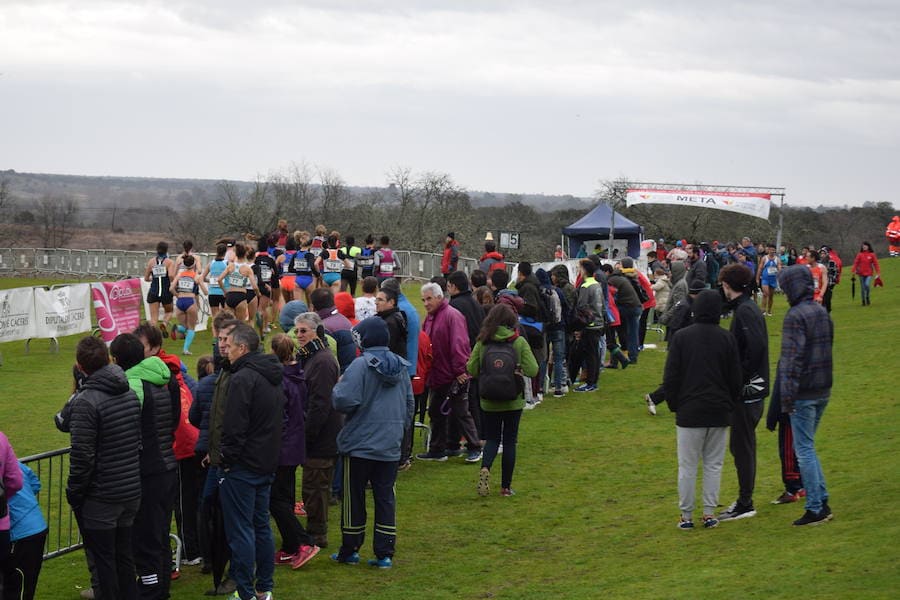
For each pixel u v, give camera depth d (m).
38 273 44.38
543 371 15.24
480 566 8.07
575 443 12.70
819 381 7.93
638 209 62.16
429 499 10.18
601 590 7.10
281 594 7.44
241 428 6.85
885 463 9.97
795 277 7.94
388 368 7.93
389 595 7.38
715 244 32.34
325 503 8.55
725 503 9.41
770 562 7.10
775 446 11.94
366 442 7.97
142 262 41.59
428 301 11.20
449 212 60.03
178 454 7.94
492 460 10.20
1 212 74.06
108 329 19.33
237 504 6.99
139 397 6.94
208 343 20.56
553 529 9.10
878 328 22.62
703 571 7.15
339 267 23.36
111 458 6.55
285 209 60.62
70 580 7.91
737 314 8.48
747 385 8.41
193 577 7.96
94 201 162.25
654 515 9.27
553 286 15.79
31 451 11.60
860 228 70.25
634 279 20.31
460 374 11.30
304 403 8.16
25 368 17.81
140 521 7.09
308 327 8.29
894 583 6.17
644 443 12.61
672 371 8.34
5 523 6.18
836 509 8.40
